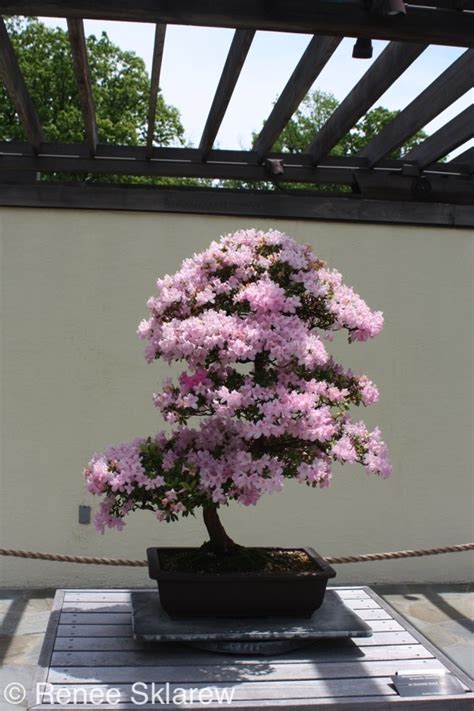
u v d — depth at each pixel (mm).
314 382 2559
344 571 4730
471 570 4855
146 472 2504
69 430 4512
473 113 4133
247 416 2572
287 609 2572
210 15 2881
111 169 4773
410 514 4773
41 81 13047
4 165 4695
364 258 4746
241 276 2586
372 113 12320
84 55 3432
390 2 2758
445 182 4969
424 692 2264
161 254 4570
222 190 4594
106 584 4547
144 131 14289
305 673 2371
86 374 4520
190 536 4578
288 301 2498
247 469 2410
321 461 2453
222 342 2404
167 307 2602
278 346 2432
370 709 2201
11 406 4488
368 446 2643
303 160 4863
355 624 2539
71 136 12820
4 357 4488
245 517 4613
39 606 4242
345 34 2965
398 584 4781
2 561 4508
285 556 2809
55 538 4504
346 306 2645
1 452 4480
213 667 2385
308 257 2678
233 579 2498
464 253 4859
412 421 4785
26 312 4508
